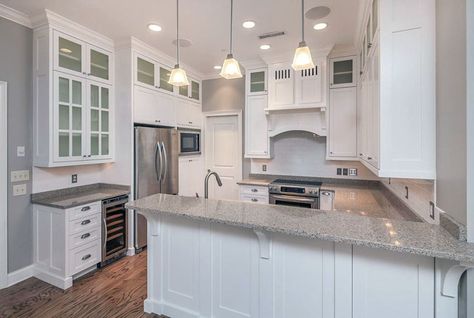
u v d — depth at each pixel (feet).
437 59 5.10
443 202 4.89
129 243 10.98
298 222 5.02
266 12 8.44
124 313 7.16
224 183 15.46
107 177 11.43
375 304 4.82
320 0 7.76
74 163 9.51
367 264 4.85
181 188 13.84
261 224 4.90
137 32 9.98
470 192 4.01
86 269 9.31
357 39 10.30
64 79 9.19
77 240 8.87
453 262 4.04
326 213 5.68
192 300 6.54
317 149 13.15
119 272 9.52
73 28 9.24
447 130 4.69
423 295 4.51
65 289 8.39
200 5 8.00
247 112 13.37
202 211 5.81
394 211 7.63
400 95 5.42
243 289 5.94
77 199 9.40
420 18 5.26
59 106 9.03
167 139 12.41
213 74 15.25
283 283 5.54
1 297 7.92
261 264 5.72
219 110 15.29
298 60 5.84
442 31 4.87
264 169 14.32
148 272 7.09
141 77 11.20
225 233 6.10
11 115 8.53
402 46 5.39
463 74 4.09
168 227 6.80
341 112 11.69
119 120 11.02
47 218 8.85
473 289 4.11
